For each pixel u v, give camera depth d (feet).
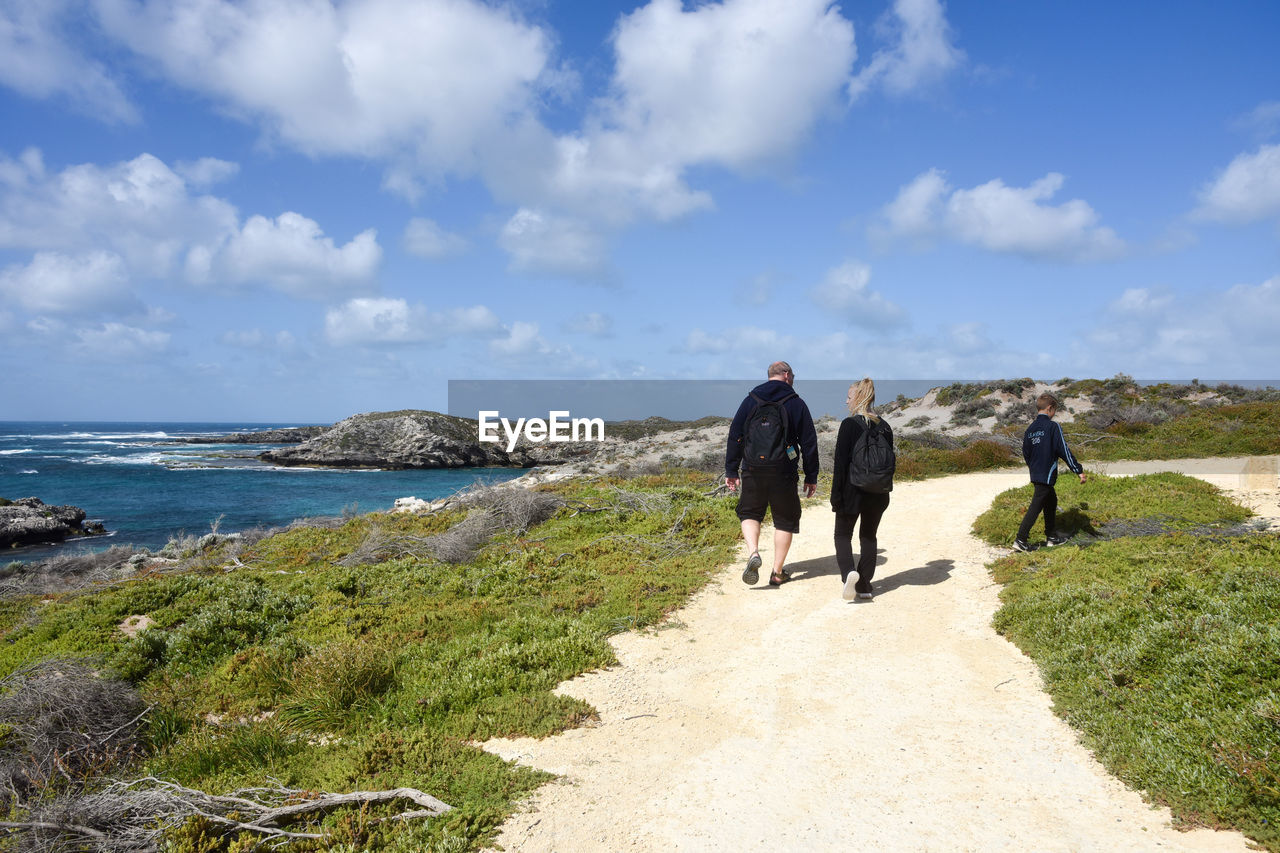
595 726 16.08
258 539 58.59
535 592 28.66
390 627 25.58
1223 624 16.05
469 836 11.84
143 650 25.21
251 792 13.82
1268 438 60.90
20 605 42.22
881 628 21.43
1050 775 13.02
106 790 13.57
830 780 13.26
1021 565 25.93
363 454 200.95
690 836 11.64
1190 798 11.51
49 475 168.14
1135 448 66.33
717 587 27.20
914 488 50.16
